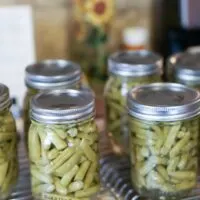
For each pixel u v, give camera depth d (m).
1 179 0.51
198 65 0.60
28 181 0.58
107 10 0.83
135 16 0.91
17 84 0.81
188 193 0.53
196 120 0.52
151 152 0.51
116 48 0.91
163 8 0.90
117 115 0.61
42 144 0.49
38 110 0.49
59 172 0.49
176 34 0.84
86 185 0.50
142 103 0.50
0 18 0.79
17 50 0.80
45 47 0.88
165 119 0.49
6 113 0.51
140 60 0.61
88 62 0.86
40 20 0.86
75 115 0.48
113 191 0.56
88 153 0.50
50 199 0.51
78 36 0.85
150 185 0.52
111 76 0.62
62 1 0.86
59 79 0.56
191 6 0.82
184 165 0.51
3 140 0.51
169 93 0.53
